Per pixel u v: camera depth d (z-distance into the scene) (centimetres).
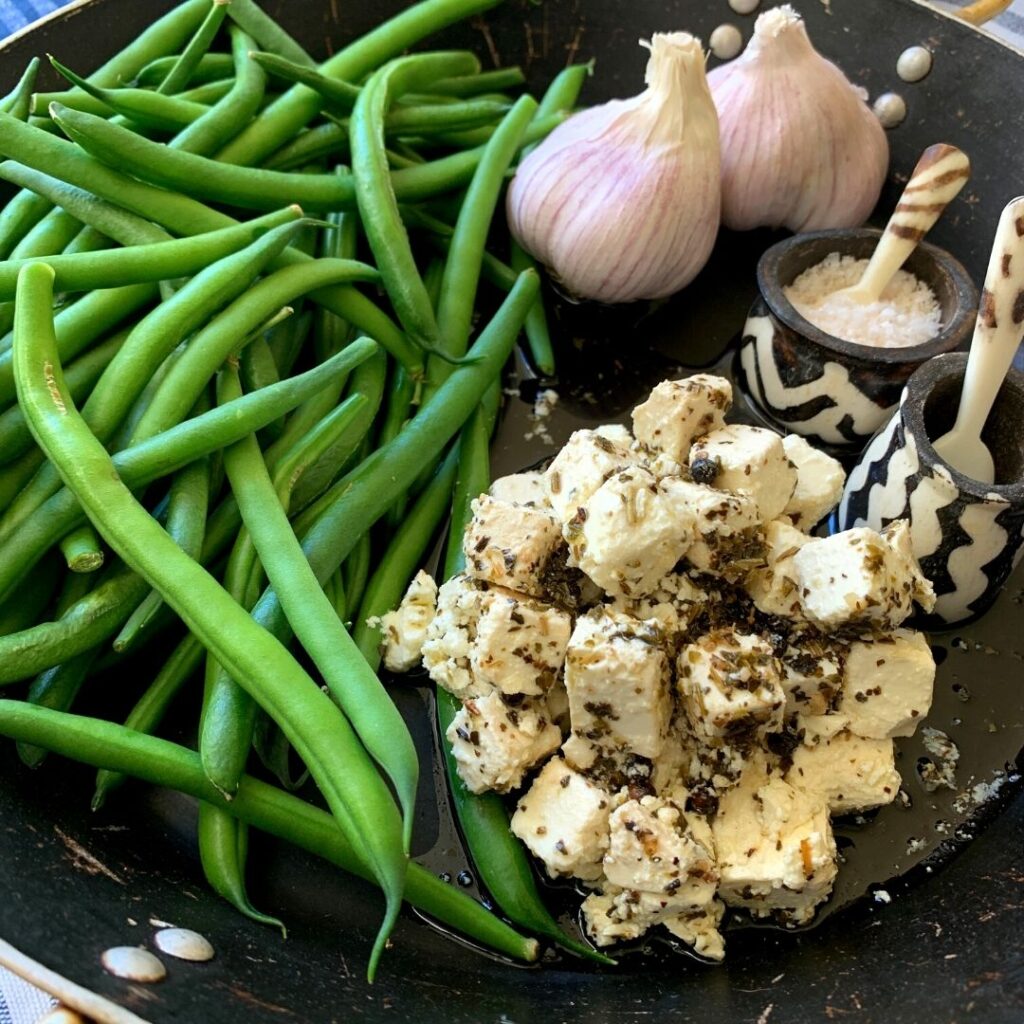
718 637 20
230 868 18
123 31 28
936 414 23
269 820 18
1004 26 33
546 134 29
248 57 26
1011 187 28
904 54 28
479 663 20
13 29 31
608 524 19
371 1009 17
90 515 18
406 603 22
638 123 25
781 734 20
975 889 19
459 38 31
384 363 24
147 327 21
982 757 22
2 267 20
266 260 22
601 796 19
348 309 24
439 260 28
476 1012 18
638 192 25
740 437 22
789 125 27
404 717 22
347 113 27
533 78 32
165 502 21
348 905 19
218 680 19
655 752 19
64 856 18
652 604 20
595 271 27
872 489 23
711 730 19
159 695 20
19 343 19
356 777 17
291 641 20
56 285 21
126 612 19
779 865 19
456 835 20
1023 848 20
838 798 20
